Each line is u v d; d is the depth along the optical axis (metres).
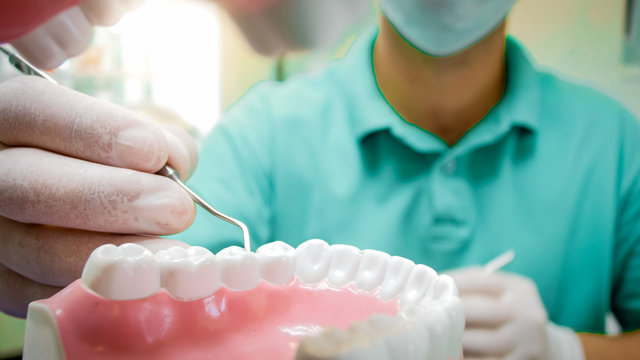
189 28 0.96
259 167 0.81
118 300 0.25
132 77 1.00
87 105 0.39
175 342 0.27
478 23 0.62
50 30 0.43
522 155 0.76
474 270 0.61
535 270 0.74
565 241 0.75
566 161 0.76
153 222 0.37
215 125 0.86
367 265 0.32
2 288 0.47
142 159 0.38
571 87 0.82
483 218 0.74
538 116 0.76
